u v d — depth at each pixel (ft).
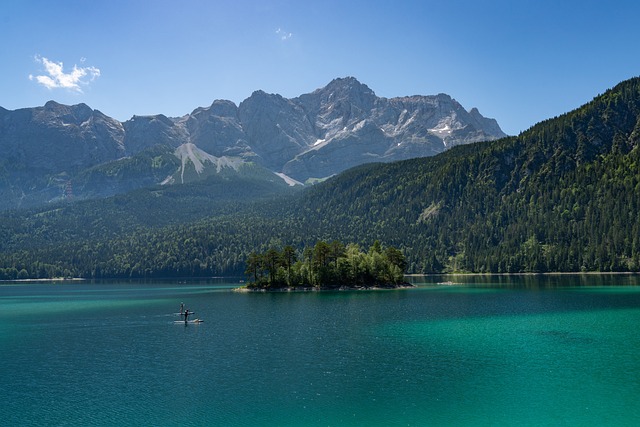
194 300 609.42
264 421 167.22
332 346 279.08
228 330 344.08
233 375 220.84
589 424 160.97
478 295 582.35
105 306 558.15
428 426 161.17
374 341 291.99
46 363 252.42
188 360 251.80
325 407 178.81
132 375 224.74
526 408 175.01
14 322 418.10
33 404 187.52
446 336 304.30
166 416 173.37
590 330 317.42
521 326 336.70
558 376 210.79
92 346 296.10
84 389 204.85
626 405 176.35
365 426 161.89
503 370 221.25
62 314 477.77
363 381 208.13
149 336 328.29
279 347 279.08
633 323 342.85
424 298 558.56
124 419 171.32
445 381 206.39
